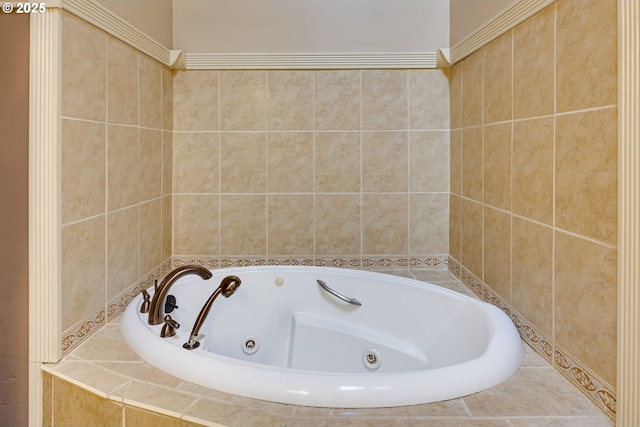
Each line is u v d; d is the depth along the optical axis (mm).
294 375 791
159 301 1086
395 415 725
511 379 856
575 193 838
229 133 1735
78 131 1021
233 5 1702
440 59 1671
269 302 1522
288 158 1743
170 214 1724
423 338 1306
